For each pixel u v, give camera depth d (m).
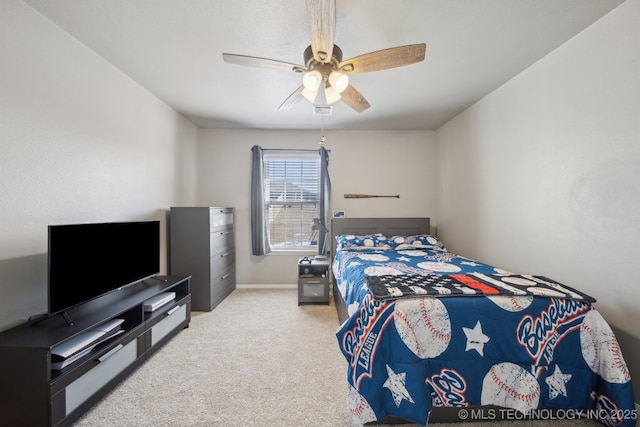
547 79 2.07
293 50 2.00
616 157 1.60
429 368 1.37
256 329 2.56
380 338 1.36
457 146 3.36
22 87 1.56
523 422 1.40
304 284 3.24
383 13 1.63
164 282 2.43
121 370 1.71
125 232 2.06
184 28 1.77
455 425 1.39
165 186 3.05
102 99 2.14
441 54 2.06
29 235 1.60
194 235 3.04
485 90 2.69
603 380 1.33
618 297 1.60
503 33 1.82
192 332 2.49
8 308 1.50
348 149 3.97
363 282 1.83
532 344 1.37
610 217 1.64
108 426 1.39
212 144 3.89
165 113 3.04
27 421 1.26
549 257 2.07
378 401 1.32
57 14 1.64
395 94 2.77
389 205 3.98
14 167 1.52
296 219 4.03
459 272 2.10
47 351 1.26
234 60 1.64
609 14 1.62
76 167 1.91
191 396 1.62
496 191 2.66
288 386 1.72
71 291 1.60
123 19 1.69
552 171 2.04
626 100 1.55
